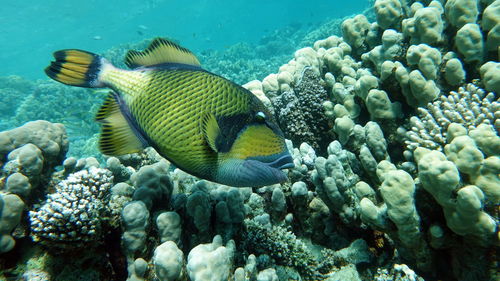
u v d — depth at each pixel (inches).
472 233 21.9
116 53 229.9
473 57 32.4
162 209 29.8
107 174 29.8
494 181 22.0
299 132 42.6
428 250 25.4
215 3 799.7
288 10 946.7
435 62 32.5
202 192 27.8
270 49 286.2
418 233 24.4
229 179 21.1
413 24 36.5
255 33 911.7
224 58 250.1
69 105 160.7
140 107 21.4
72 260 26.2
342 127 35.4
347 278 27.6
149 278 24.6
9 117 185.5
